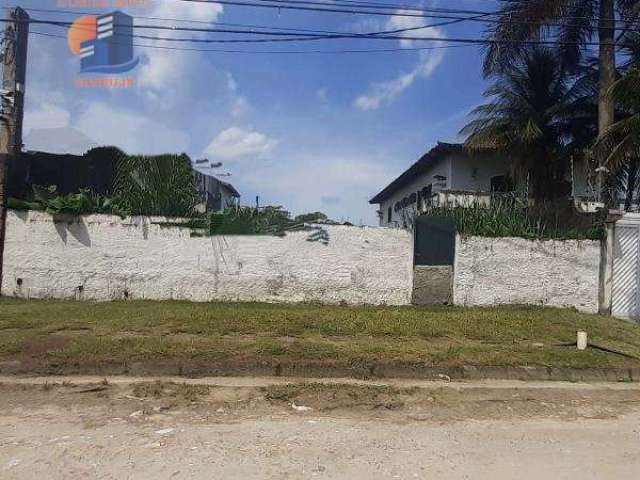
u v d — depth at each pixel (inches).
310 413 228.4
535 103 695.7
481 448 194.4
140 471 163.3
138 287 463.2
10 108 465.1
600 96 584.1
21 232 455.8
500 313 437.4
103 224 460.4
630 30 566.3
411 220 491.8
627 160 540.4
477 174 764.6
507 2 594.6
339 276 476.4
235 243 470.3
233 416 220.7
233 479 159.6
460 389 266.2
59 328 329.4
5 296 453.7
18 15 474.3
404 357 294.7
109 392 242.1
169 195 472.1
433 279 483.2
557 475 171.3
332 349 301.1
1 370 262.1
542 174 690.8
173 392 244.2
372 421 220.8
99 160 534.0
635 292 489.7
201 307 420.5
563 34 637.3
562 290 492.4
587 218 499.2
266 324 358.0
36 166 538.9
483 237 486.9
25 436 190.4
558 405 254.4
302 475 164.4
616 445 202.7
